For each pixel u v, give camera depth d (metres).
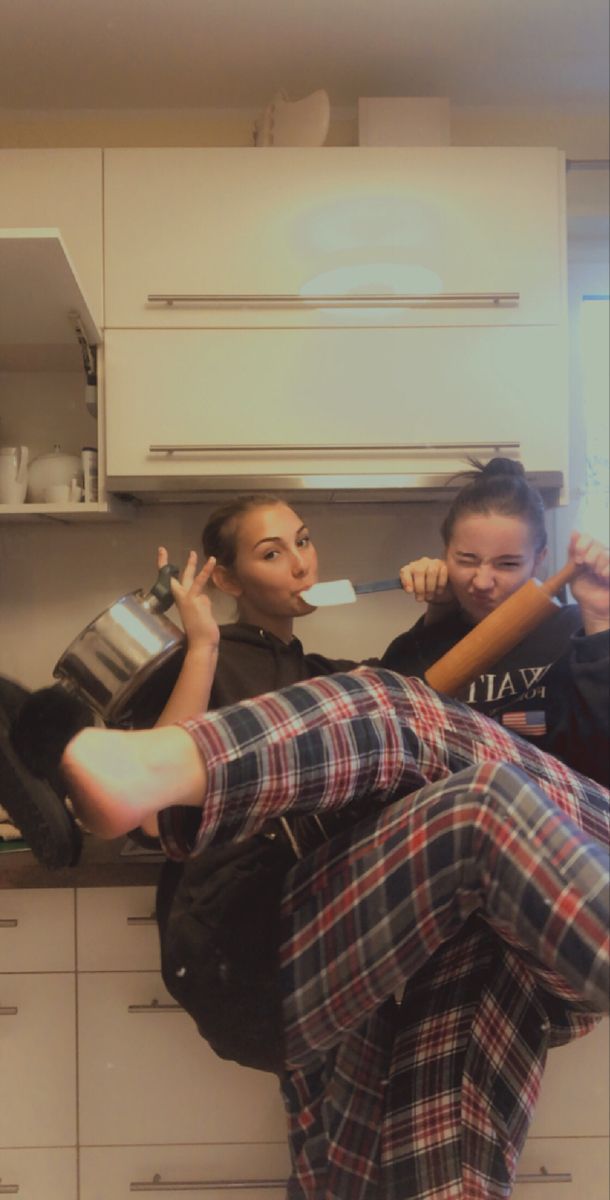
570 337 1.95
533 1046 1.03
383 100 1.73
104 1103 1.37
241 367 1.60
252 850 1.01
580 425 1.93
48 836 1.12
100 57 1.71
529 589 1.14
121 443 1.60
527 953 0.90
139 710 1.16
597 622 1.14
